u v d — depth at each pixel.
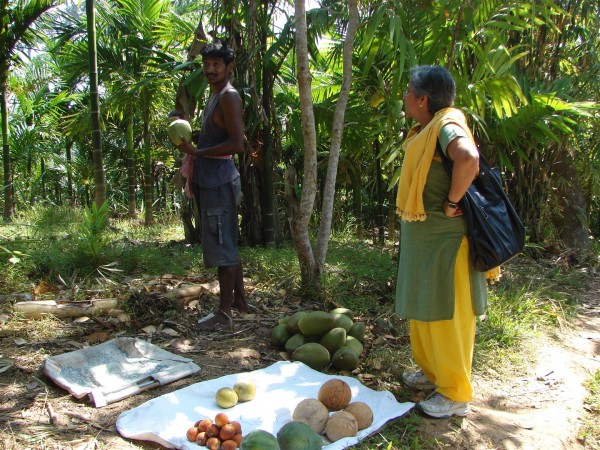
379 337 4.02
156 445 2.61
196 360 3.55
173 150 10.53
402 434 2.87
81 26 9.17
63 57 9.37
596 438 3.10
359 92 6.73
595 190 7.56
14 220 8.78
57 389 3.08
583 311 5.12
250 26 5.48
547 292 5.44
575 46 7.32
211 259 3.91
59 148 11.91
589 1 6.71
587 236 7.39
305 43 4.30
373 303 4.75
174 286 4.97
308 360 3.45
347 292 4.96
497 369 3.76
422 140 2.78
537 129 6.19
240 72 6.27
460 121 2.74
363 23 4.60
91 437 2.63
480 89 4.69
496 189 2.91
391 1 4.42
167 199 12.05
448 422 3.01
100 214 5.56
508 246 2.80
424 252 2.86
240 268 4.38
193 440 2.59
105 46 8.56
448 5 4.48
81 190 12.66
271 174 6.70
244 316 4.35
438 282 2.84
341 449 2.59
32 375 3.20
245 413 2.86
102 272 5.10
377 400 3.06
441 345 2.92
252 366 3.52
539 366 3.84
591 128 7.18
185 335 3.93
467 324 2.92
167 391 3.14
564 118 5.93
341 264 5.68
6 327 3.82
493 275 3.10
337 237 8.15
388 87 5.73
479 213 2.76
